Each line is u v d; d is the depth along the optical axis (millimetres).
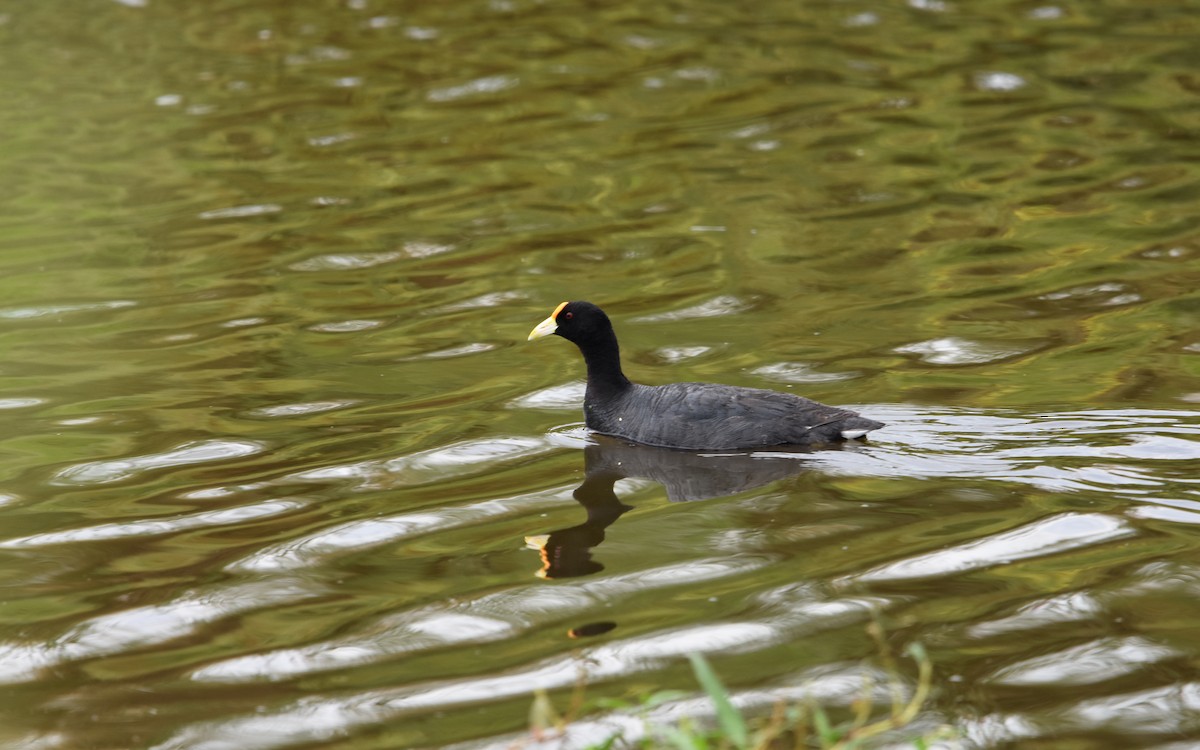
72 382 17250
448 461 14461
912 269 20516
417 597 11422
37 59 34281
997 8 35281
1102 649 10000
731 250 21703
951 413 14820
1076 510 12250
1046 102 28391
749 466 13898
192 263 22016
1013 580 11117
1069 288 19297
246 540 12688
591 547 12242
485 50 33812
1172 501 12305
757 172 25453
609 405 15195
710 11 36375
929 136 26875
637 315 19109
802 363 16953
